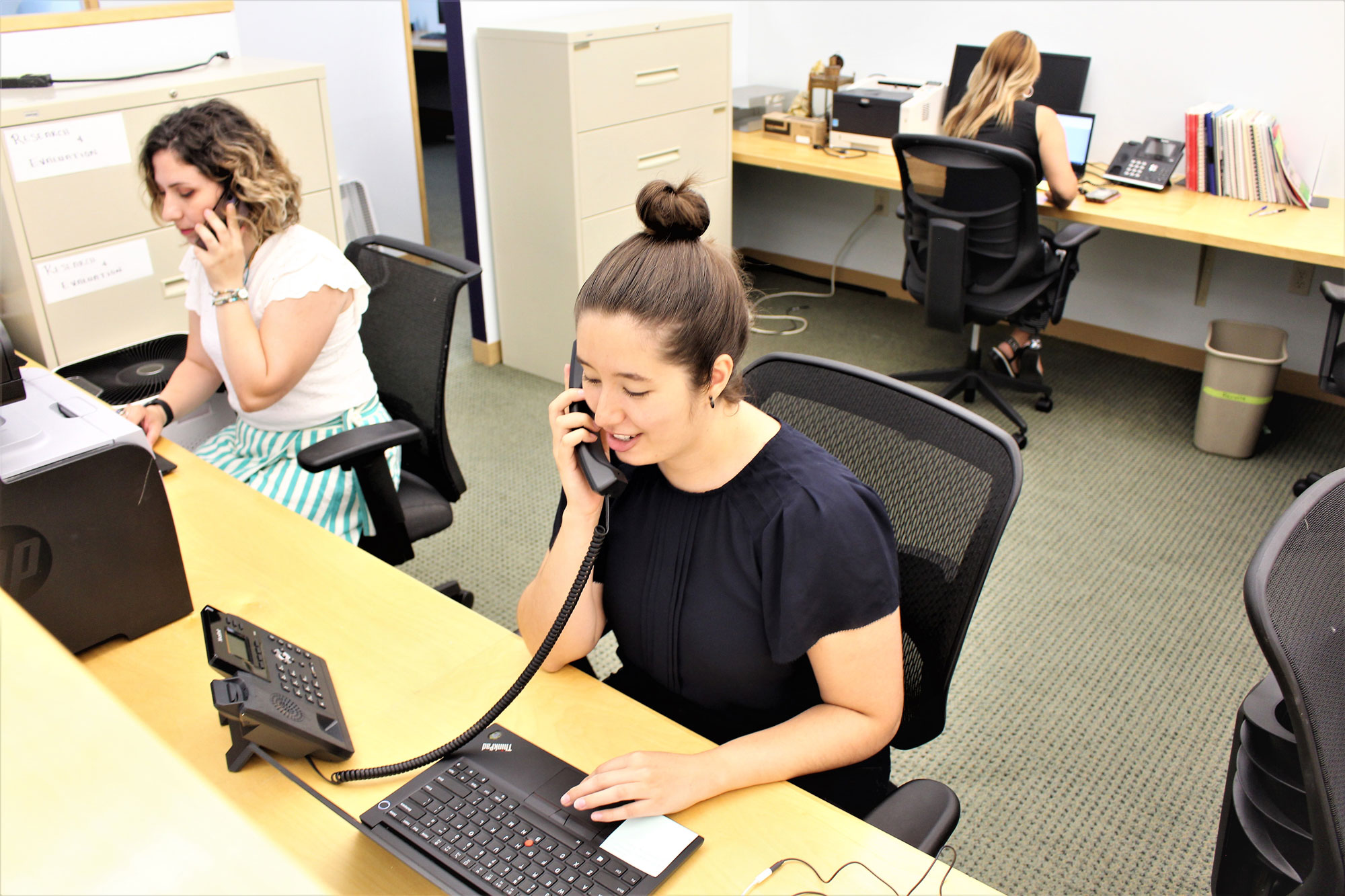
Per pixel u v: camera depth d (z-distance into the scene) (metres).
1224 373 2.93
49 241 1.93
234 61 2.39
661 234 0.94
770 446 1.07
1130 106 3.48
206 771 1.02
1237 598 2.41
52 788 0.38
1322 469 2.96
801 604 1.01
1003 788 1.87
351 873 0.90
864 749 1.05
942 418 1.26
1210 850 1.73
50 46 2.14
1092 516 2.75
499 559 2.60
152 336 2.16
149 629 1.24
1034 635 2.29
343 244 2.49
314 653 1.17
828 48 4.18
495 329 3.76
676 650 1.12
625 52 3.21
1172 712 2.05
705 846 0.92
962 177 2.90
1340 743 0.99
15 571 1.11
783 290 4.48
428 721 1.08
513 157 3.35
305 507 1.77
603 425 0.97
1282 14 3.09
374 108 4.24
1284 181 3.06
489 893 0.85
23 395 1.24
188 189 1.61
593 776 0.95
